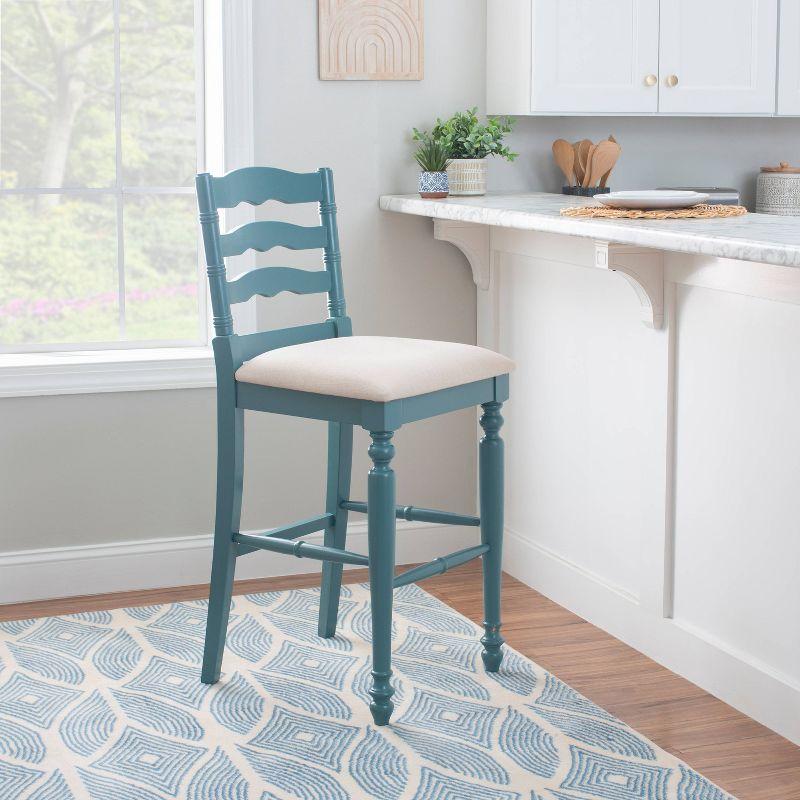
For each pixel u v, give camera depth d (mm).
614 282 2746
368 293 3307
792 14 3301
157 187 3275
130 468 3168
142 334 3318
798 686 2283
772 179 3518
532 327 3121
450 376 2387
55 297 3229
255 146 3145
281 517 3326
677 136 3553
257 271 2574
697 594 2574
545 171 3426
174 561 3229
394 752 2240
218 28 3105
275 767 2182
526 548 3236
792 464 2256
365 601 3074
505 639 2838
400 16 3213
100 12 3164
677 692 2535
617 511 2816
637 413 2705
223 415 2486
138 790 2094
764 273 2256
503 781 2127
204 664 2547
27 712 2404
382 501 2283
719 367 2436
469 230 3221
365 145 3246
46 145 3168
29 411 3055
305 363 2361
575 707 2439
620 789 2098
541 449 3137
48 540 3121
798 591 2270
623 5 3137
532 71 3088
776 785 2125
